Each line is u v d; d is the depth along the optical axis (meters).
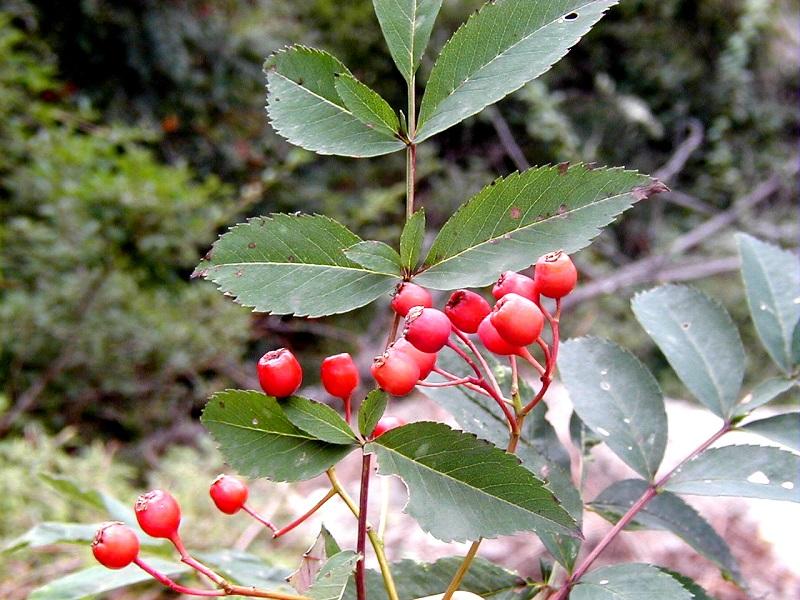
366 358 1.26
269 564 0.26
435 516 0.15
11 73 0.92
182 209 0.96
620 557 0.54
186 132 1.36
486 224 0.16
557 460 0.22
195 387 0.99
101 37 1.23
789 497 0.19
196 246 1.02
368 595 0.20
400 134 0.18
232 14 1.44
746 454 0.20
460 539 0.15
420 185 1.68
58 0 1.20
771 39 1.95
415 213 0.16
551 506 0.15
